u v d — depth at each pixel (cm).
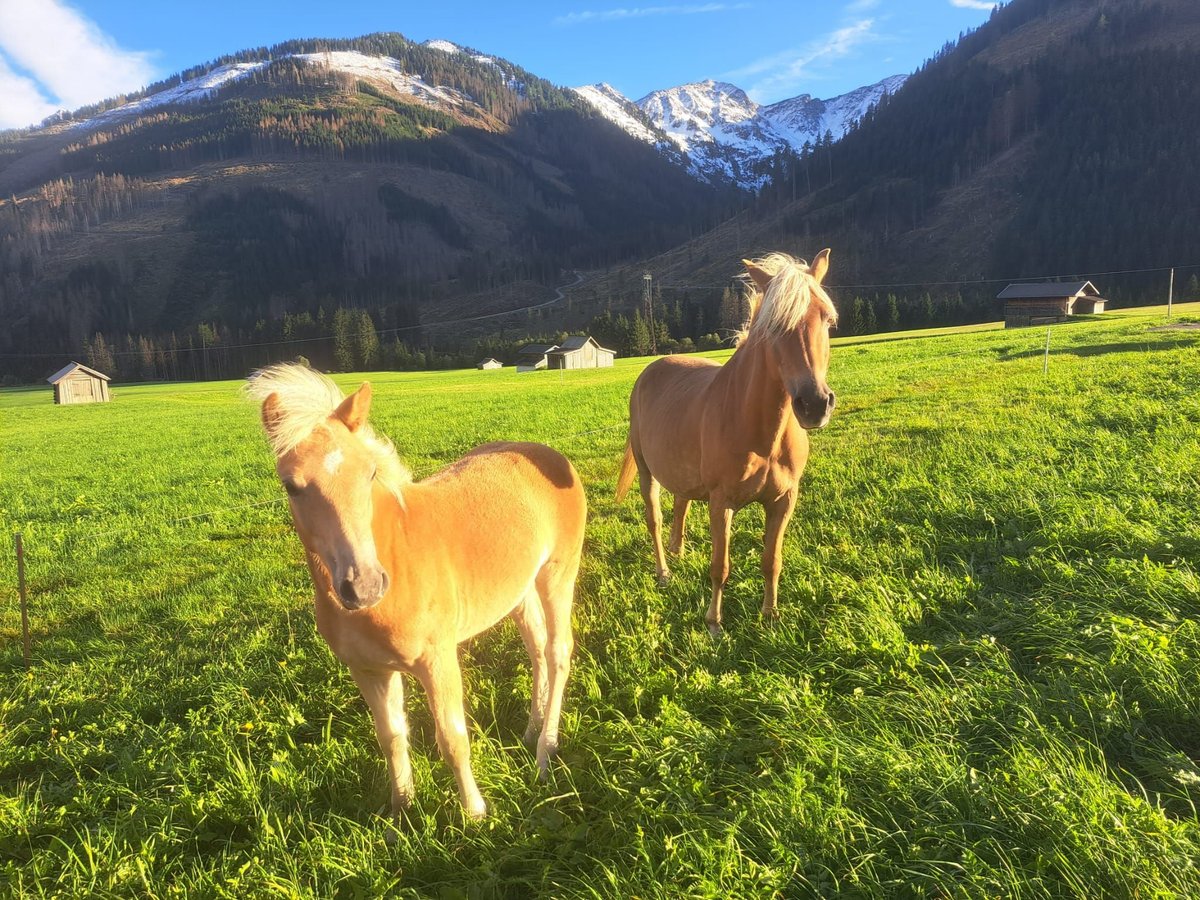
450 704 340
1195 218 12169
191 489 1406
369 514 293
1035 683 391
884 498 743
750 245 17388
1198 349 1697
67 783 423
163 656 588
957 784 315
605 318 10569
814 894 279
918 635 463
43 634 682
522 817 355
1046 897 257
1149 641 385
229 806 378
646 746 380
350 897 318
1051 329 3609
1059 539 555
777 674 427
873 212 16688
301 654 542
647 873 296
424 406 2909
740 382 497
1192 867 258
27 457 2144
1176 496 618
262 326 12381
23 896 330
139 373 11756
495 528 380
